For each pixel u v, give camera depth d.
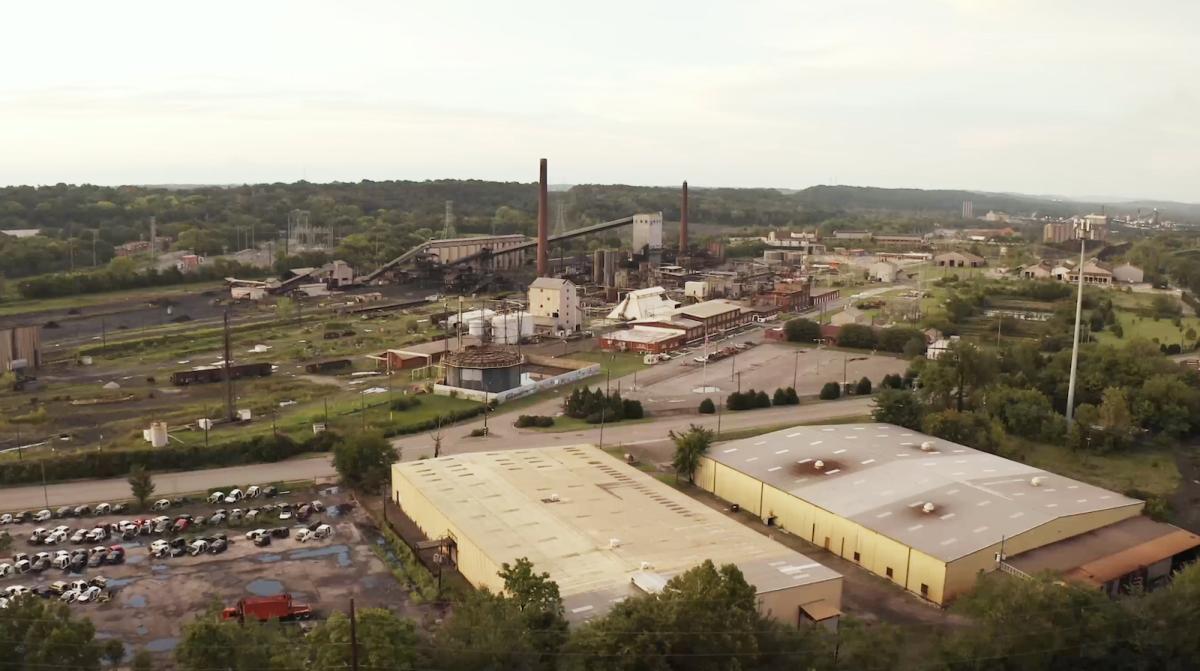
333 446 99.75
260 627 52.91
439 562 73.00
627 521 76.56
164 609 66.50
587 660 49.41
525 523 75.00
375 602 68.38
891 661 52.72
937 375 125.81
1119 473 104.44
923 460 92.69
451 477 87.44
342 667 46.47
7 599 55.97
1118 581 70.88
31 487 94.56
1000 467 91.25
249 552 77.50
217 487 94.69
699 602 51.88
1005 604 55.81
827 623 63.41
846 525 78.19
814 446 98.75
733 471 92.56
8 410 124.06
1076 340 117.69
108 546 78.06
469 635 50.72
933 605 69.56
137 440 107.19
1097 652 53.66
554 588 56.44
